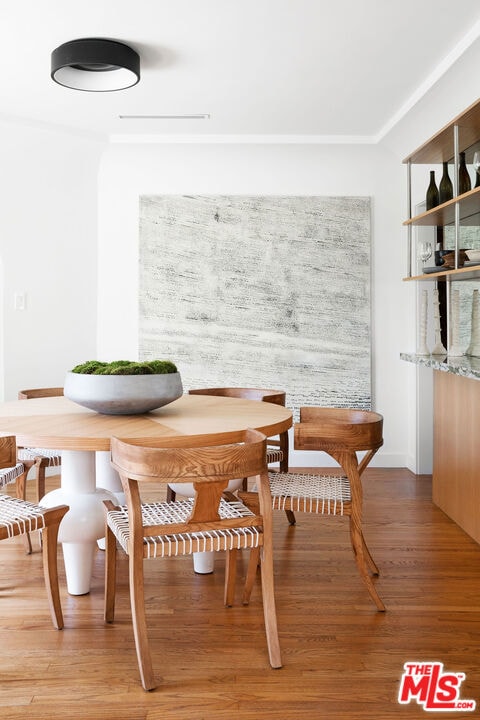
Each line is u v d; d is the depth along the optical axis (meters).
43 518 2.33
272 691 2.04
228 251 5.33
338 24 3.24
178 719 1.89
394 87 4.07
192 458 2.04
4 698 2.00
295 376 5.38
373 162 5.32
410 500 4.38
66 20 3.18
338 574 3.04
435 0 3.00
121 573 3.07
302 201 5.31
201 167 5.32
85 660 2.23
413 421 5.26
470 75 3.66
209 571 3.07
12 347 4.88
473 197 3.34
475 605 2.69
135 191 5.34
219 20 3.19
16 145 4.73
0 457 2.23
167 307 5.34
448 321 4.49
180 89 4.10
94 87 3.70
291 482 2.93
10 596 2.78
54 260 5.09
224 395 3.95
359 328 5.36
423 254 4.11
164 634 2.43
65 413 2.89
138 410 2.76
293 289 5.34
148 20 3.19
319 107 4.44
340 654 2.28
